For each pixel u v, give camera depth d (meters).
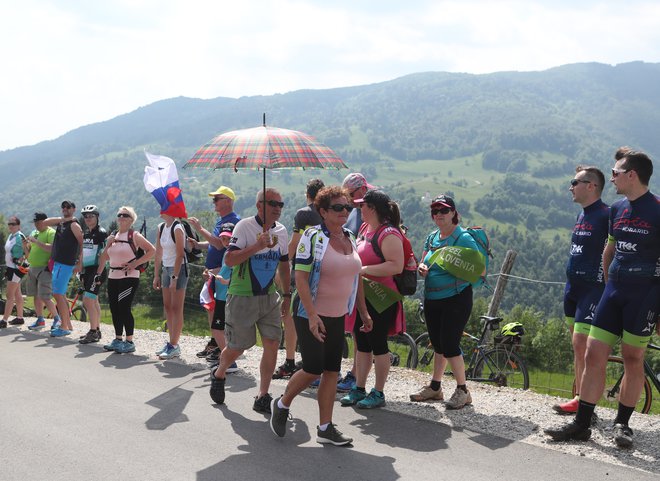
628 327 5.19
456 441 5.33
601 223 5.89
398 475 4.57
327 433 5.20
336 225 5.23
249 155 5.74
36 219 11.02
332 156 6.17
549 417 6.04
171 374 7.62
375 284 6.22
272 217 5.91
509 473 4.64
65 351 9.05
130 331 9.11
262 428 5.60
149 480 4.42
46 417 5.84
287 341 7.46
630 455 5.05
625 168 5.13
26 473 4.54
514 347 8.97
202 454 4.94
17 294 11.90
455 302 6.27
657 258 5.09
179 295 8.56
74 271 10.89
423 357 9.88
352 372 7.11
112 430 5.49
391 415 6.07
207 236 8.04
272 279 6.07
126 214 8.97
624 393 5.33
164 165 8.52
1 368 7.88
